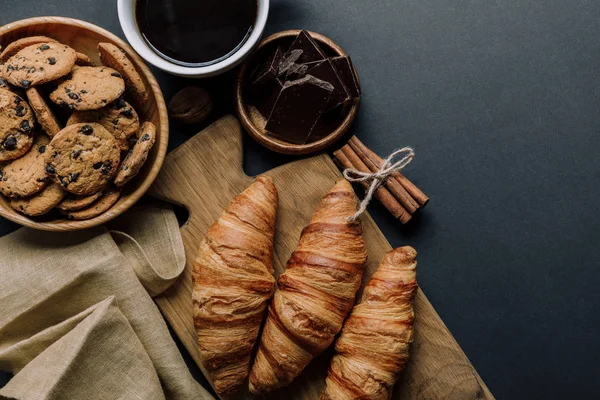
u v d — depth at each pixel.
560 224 0.64
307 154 0.62
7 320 0.59
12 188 0.55
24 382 0.56
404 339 0.56
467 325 0.64
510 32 0.64
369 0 0.64
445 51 0.64
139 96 0.57
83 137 0.54
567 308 0.64
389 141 0.64
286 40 0.61
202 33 0.58
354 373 0.56
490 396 0.60
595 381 0.64
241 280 0.57
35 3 0.63
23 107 0.54
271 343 0.57
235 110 0.61
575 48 0.64
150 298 0.60
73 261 0.59
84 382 0.57
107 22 0.64
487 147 0.64
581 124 0.64
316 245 0.57
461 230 0.64
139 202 0.63
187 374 0.60
